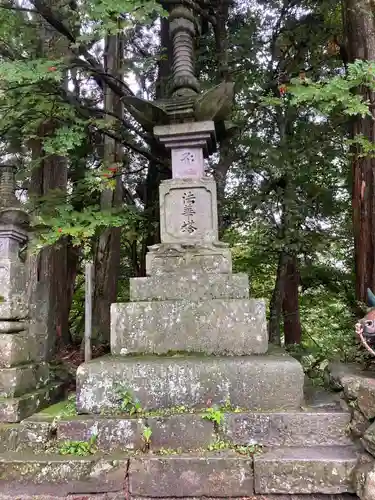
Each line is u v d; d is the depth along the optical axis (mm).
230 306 4359
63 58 5828
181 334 4352
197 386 3873
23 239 4863
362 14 5680
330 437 3586
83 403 3959
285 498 3262
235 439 3619
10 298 4461
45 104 6004
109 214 5789
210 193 5043
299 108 7922
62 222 5453
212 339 4309
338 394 4133
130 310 4445
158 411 3852
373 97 5391
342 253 10141
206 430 3643
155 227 8336
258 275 11562
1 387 4195
